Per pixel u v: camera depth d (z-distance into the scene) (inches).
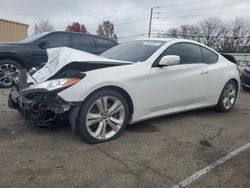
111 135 159.3
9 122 183.5
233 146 161.0
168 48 188.1
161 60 173.3
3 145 147.6
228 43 2758.4
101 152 144.2
